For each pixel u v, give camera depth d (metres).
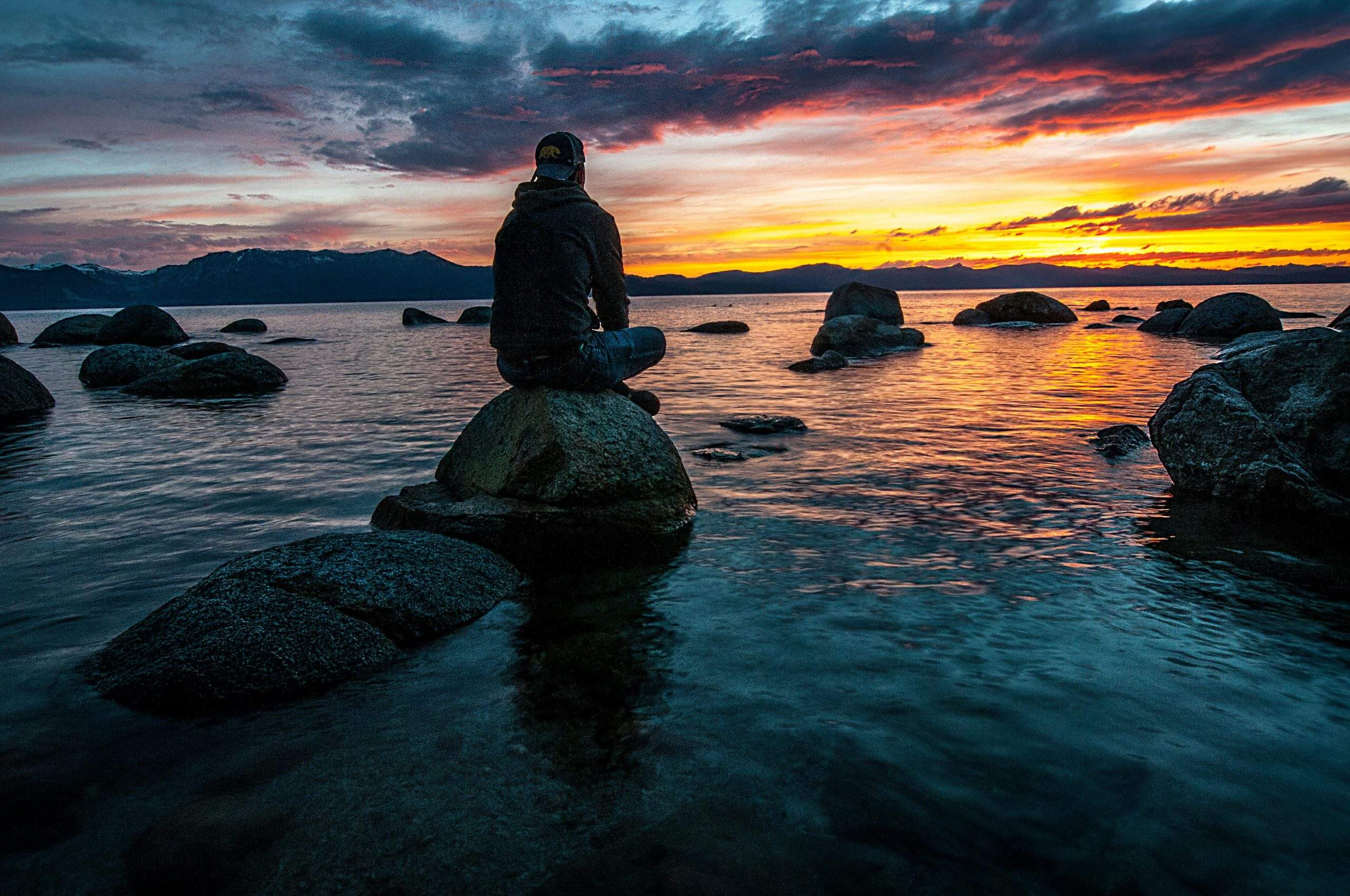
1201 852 1.91
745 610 3.64
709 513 5.45
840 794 2.16
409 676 3.04
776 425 8.82
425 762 2.39
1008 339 24.12
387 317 71.75
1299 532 4.81
